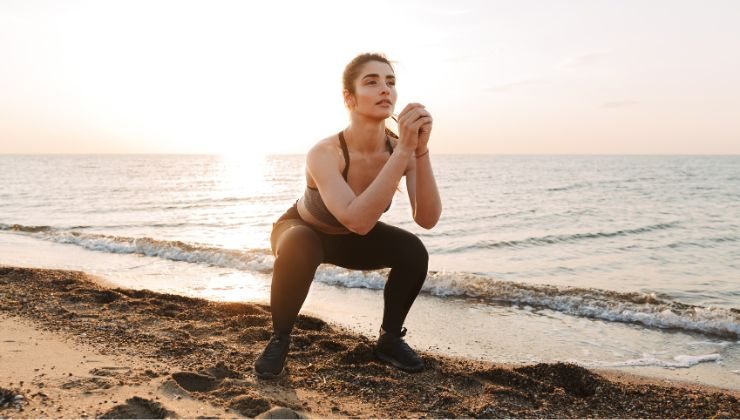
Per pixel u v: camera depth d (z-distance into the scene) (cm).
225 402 232
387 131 286
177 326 373
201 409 222
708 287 823
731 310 542
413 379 287
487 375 302
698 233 1516
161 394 235
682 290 800
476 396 272
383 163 268
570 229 1581
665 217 1952
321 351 326
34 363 273
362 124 260
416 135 235
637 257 1113
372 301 563
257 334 355
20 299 447
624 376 360
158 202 2567
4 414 201
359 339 373
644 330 489
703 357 407
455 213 2062
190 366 281
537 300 584
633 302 577
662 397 285
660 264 1031
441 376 295
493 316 521
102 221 1731
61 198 2764
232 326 382
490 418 243
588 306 556
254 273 730
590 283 848
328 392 261
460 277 646
